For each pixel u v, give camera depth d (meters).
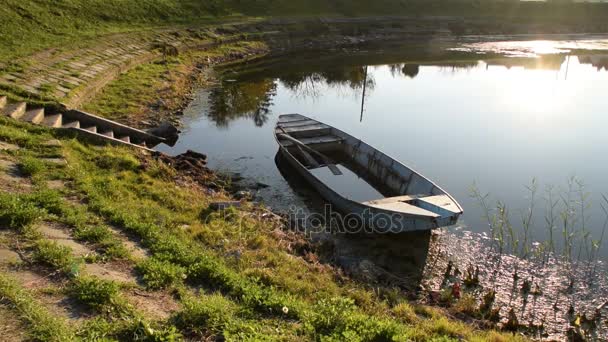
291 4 45.59
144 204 10.08
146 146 15.80
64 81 18.11
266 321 5.94
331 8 47.59
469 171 15.62
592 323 8.70
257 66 31.41
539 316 8.86
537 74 32.62
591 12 57.69
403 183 13.42
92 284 5.76
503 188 14.36
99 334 5.06
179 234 8.91
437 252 10.93
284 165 15.65
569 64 36.78
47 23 25.28
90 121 15.08
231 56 32.69
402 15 50.28
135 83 22.05
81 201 9.05
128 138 15.38
